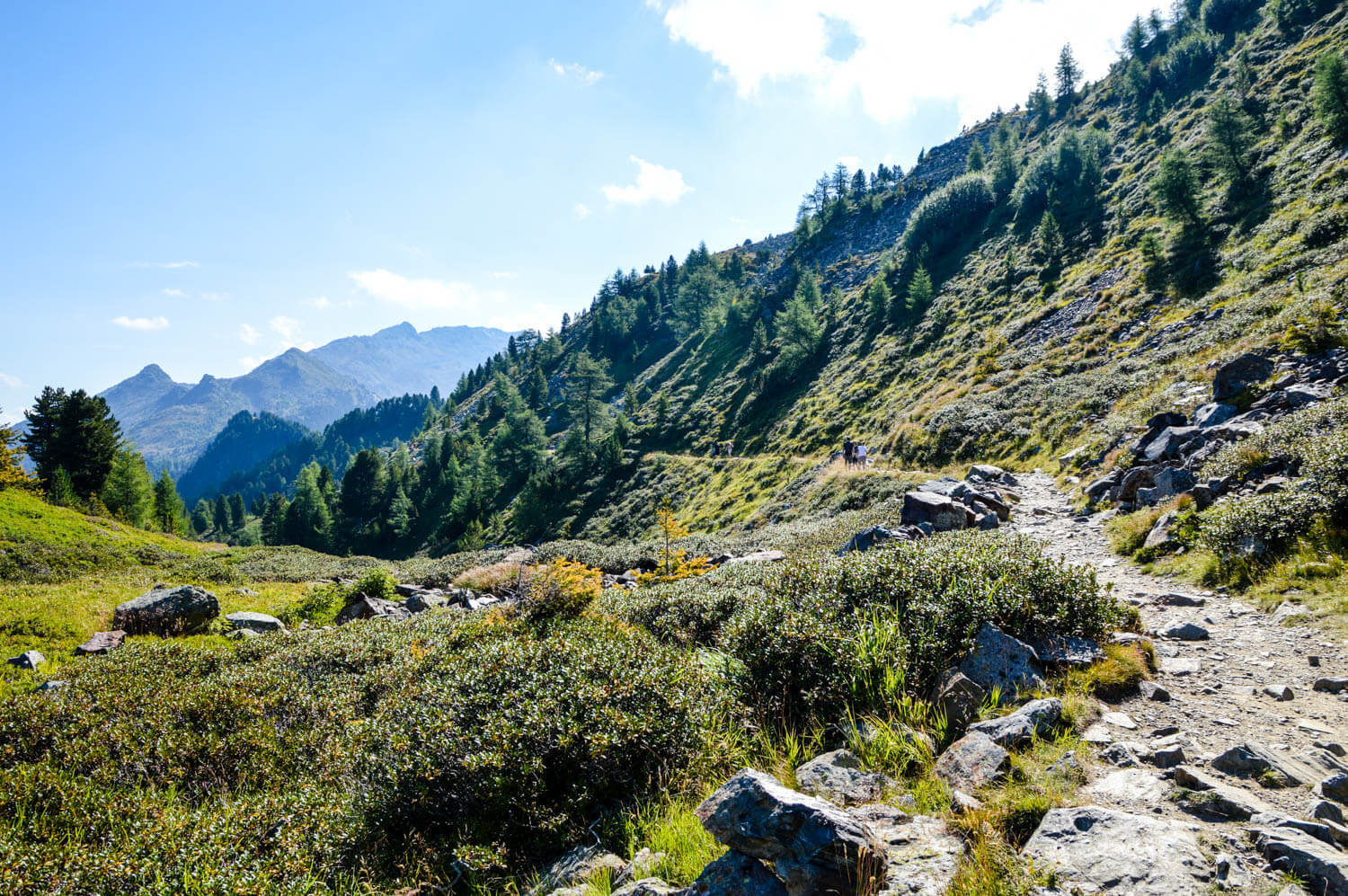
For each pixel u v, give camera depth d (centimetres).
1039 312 5294
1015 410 3450
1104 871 318
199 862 542
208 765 805
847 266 12875
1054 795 398
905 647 619
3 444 5284
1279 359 1786
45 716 938
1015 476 2459
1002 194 9694
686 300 15275
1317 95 4431
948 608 672
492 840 540
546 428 14050
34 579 2747
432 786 587
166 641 1698
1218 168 5272
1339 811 352
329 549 10638
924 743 501
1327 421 1171
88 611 1981
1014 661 588
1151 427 1800
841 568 856
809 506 3850
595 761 559
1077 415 2820
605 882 432
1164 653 691
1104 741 469
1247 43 8350
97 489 6725
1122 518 1488
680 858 441
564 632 867
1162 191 5078
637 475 8356
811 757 551
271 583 3228
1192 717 526
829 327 9194
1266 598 818
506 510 9925
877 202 15462
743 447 7475
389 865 554
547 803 555
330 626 1966
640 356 15825
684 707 597
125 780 777
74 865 539
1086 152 8494
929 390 5188
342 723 920
